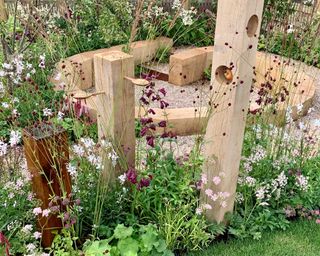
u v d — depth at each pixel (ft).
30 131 7.11
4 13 14.17
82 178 7.86
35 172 7.11
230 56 7.05
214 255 7.88
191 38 20.22
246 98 7.48
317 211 8.96
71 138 9.53
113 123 7.68
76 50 16.74
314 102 14.66
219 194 7.95
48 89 11.46
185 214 7.87
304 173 9.59
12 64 9.62
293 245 8.28
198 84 16.92
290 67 15.29
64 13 16.43
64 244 7.37
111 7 18.33
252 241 8.33
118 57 7.36
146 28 17.83
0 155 7.59
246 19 6.72
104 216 7.92
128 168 8.16
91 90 15.55
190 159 8.48
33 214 7.63
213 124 7.68
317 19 14.89
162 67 17.99
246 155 9.20
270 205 9.02
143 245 7.35
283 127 9.55
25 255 6.71
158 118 11.90
